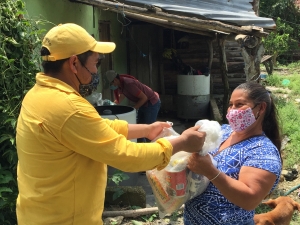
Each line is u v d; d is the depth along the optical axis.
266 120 2.06
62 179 1.70
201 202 2.00
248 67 4.81
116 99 5.73
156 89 10.40
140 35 10.04
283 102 9.12
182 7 5.06
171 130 2.22
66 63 1.71
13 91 3.19
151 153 1.69
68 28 1.70
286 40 17.77
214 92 10.37
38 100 1.67
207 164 1.79
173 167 1.90
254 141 1.94
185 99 8.95
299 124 7.11
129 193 4.05
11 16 3.20
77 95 1.69
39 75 1.74
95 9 6.80
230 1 6.65
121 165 1.65
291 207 3.15
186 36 10.14
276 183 1.92
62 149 1.66
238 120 1.93
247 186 1.79
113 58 8.16
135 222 3.72
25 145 1.71
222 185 1.78
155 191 2.01
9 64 3.09
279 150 2.10
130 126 2.15
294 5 20.52
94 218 1.82
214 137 1.84
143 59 10.14
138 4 4.86
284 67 17.44
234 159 1.93
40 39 3.70
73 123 1.61
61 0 5.05
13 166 3.22
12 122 3.07
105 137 1.64
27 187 1.77
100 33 7.39
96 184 1.79
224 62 7.93
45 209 1.74
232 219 1.96
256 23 4.80
